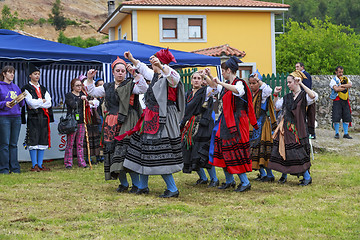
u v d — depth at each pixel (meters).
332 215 4.52
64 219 4.38
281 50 28.50
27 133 7.99
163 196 5.40
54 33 66.75
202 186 6.28
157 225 4.14
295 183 6.44
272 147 6.40
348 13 65.88
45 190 5.87
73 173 7.66
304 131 6.19
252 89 6.53
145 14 22.20
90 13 72.12
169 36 22.70
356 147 10.04
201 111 6.06
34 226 4.14
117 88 5.41
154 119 5.16
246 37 23.38
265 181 6.63
